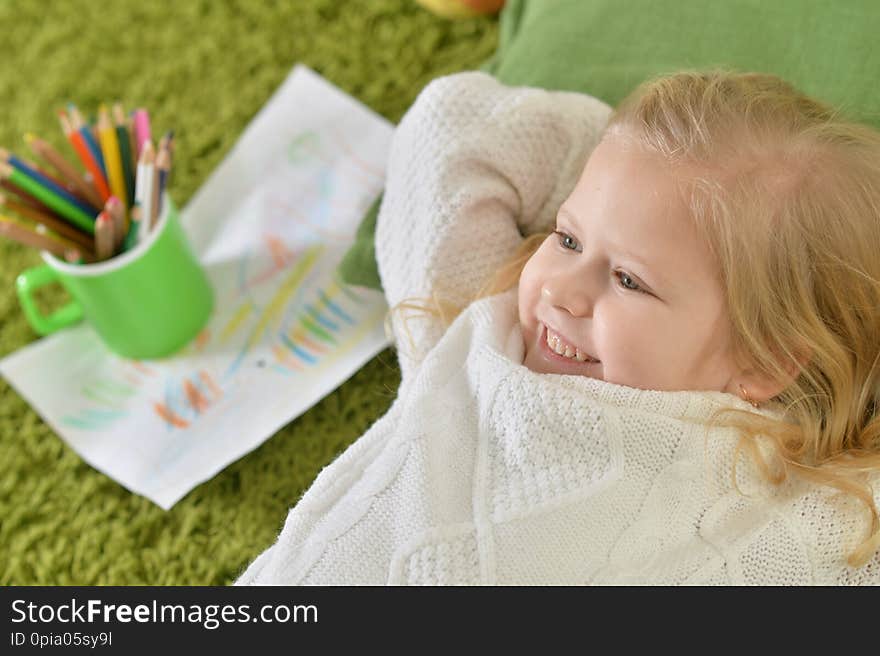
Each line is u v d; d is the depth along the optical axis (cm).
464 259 86
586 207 72
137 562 95
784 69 88
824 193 71
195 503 97
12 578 95
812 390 77
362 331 103
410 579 69
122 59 122
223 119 117
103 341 103
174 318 100
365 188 110
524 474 72
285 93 116
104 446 99
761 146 71
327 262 107
